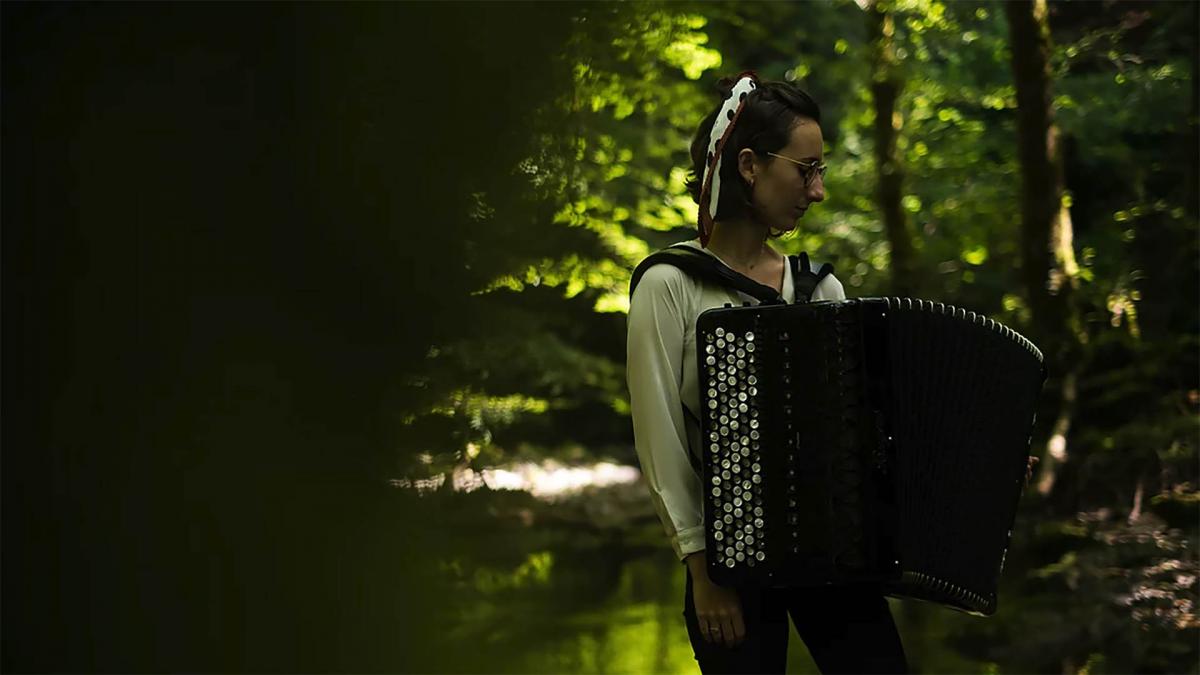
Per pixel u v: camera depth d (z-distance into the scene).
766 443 2.53
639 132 10.37
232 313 2.83
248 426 2.81
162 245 2.78
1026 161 10.45
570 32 3.76
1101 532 8.01
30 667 2.64
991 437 2.74
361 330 3.12
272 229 2.93
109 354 2.73
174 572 2.71
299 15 2.90
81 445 2.71
